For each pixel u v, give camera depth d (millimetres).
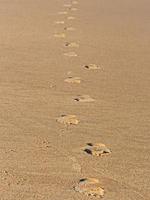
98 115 11078
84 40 20109
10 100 11883
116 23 24516
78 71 15109
